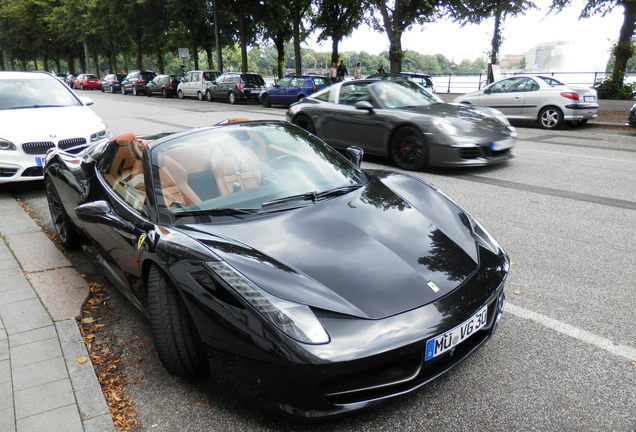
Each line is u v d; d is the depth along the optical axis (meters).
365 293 2.05
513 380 2.38
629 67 27.69
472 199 5.68
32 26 58.06
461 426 2.08
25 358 2.62
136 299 2.92
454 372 2.45
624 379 2.37
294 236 2.39
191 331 2.29
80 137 6.65
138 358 2.71
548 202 5.53
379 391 2.01
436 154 6.94
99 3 41.50
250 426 2.12
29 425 2.13
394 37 19.58
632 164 7.57
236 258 2.17
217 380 2.13
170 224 2.56
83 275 3.85
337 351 1.84
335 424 2.11
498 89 13.28
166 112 17.83
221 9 29.95
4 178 6.17
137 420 2.20
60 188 4.05
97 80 45.03
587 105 11.96
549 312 3.04
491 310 2.38
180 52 33.78
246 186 2.86
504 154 7.28
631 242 4.24
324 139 8.59
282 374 1.88
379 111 7.62
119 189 3.21
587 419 2.11
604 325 2.88
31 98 7.30
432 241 2.48
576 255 3.96
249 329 1.93
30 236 4.66
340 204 2.75
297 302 1.96
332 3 23.95
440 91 26.61
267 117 15.55
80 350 2.71
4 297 3.36
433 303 2.08
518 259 3.89
